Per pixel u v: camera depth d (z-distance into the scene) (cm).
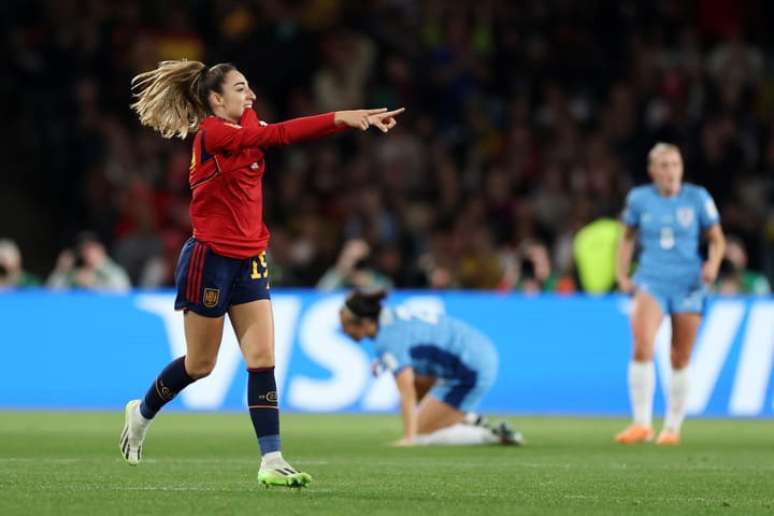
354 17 7950
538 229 7106
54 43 7681
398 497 2309
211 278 2389
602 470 3014
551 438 4291
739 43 8025
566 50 8006
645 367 4122
